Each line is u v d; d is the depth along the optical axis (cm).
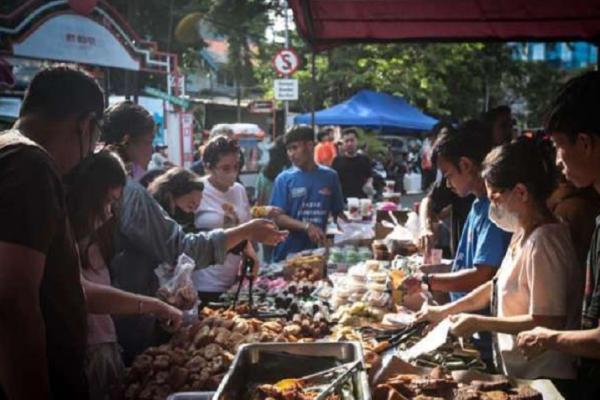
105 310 235
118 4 1608
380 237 510
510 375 235
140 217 281
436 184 432
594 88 185
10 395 147
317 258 425
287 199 524
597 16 540
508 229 242
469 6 532
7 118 679
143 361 234
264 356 205
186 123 1153
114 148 309
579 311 219
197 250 292
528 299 227
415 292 318
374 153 1780
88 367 236
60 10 711
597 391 195
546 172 227
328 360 206
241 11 1731
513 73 2675
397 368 216
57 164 174
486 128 327
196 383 220
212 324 265
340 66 1948
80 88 173
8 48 657
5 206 147
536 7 528
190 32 1653
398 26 574
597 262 190
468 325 228
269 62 2016
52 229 154
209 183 420
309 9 517
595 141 184
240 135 1541
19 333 146
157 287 290
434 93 1998
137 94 952
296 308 320
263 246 582
